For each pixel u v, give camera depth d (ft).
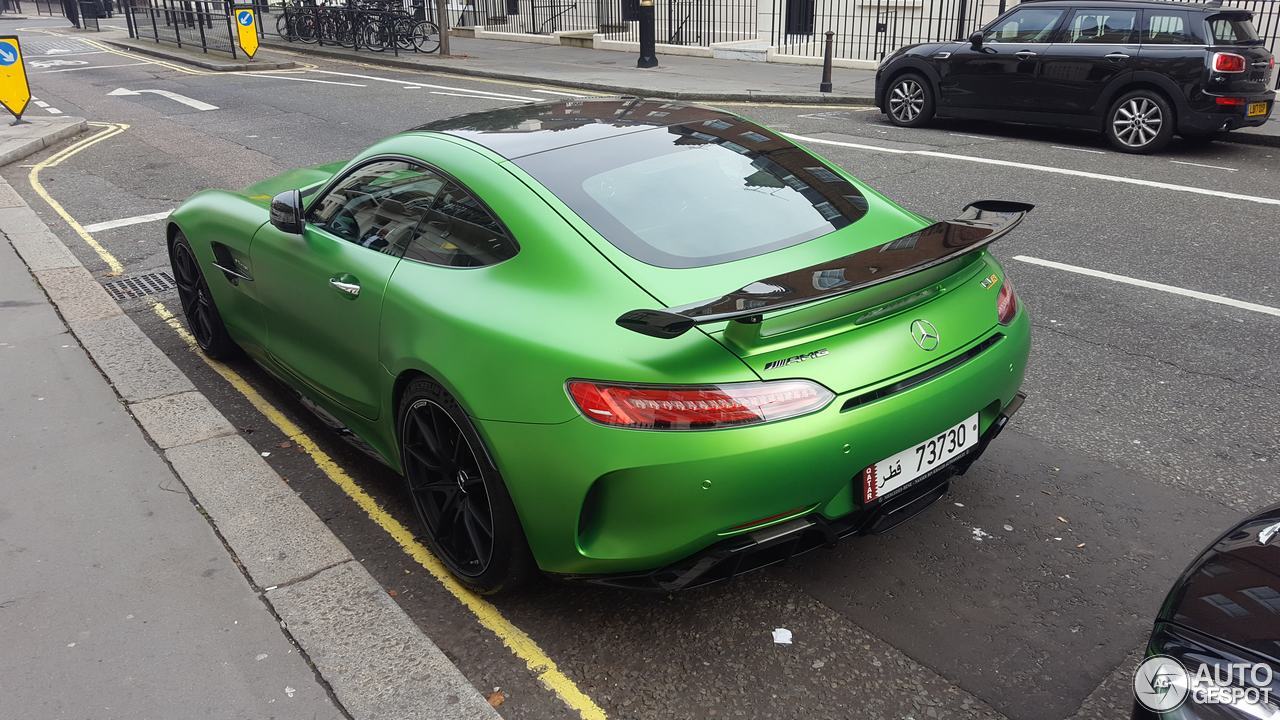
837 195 10.86
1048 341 16.96
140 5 99.30
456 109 46.62
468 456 9.68
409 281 10.37
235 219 14.47
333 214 12.48
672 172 10.39
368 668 9.09
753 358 8.01
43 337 18.12
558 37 76.43
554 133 11.10
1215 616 6.02
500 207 9.78
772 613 9.80
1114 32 33.96
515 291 9.26
